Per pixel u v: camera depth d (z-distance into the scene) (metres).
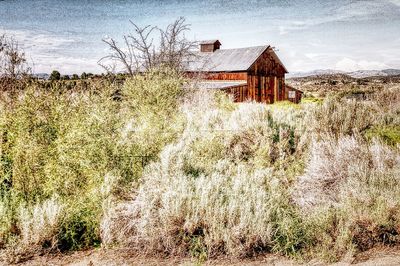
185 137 8.00
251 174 6.57
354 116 10.29
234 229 4.64
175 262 4.39
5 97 7.44
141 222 4.82
